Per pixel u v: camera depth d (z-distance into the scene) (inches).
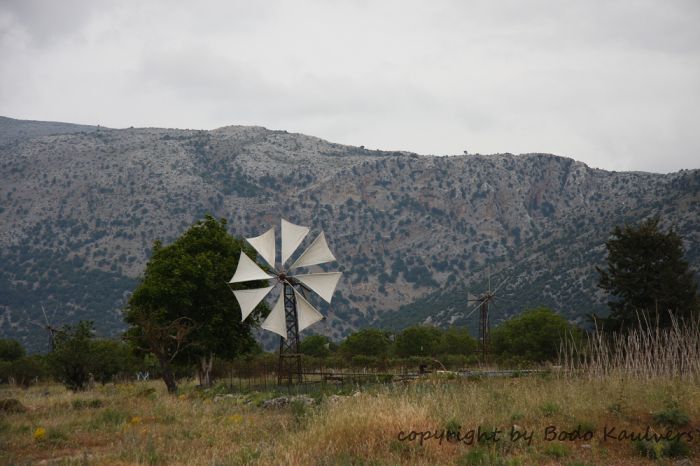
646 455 778.8
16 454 925.2
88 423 1171.3
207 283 2210.9
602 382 1127.6
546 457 772.0
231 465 770.2
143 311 2078.0
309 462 748.0
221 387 1942.7
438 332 4490.7
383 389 1341.0
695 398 967.0
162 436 1015.0
